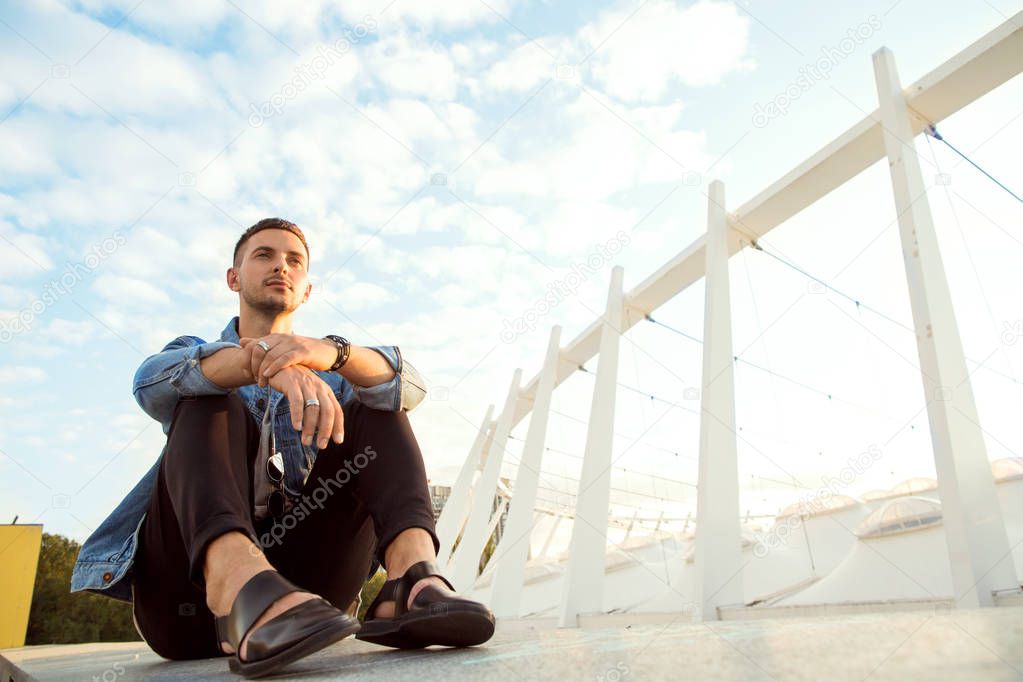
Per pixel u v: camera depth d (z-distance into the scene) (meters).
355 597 1.88
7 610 7.76
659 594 24.42
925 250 7.54
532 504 17.17
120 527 1.58
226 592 1.16
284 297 1.92
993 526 6.35
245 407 1.59
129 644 4.45
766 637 1.07
